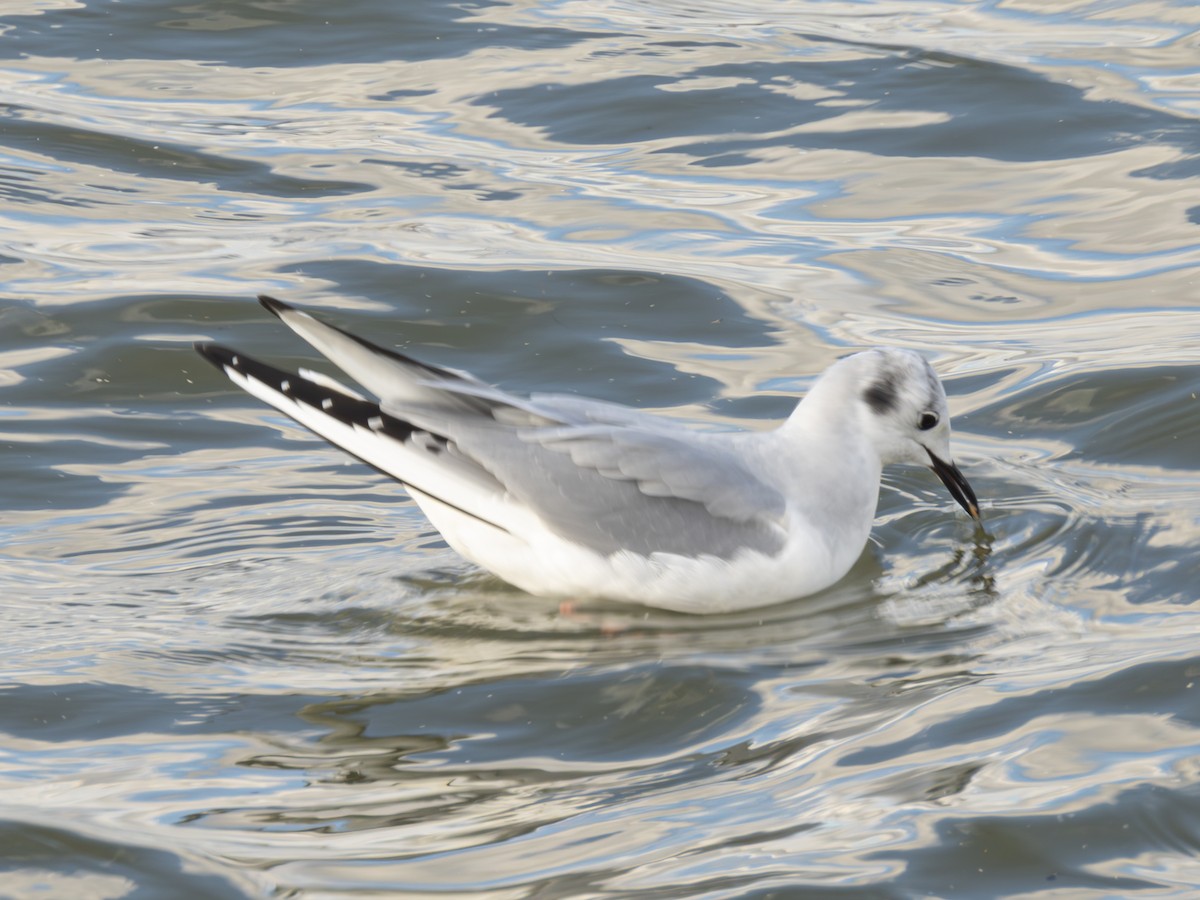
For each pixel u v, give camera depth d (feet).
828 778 30.01
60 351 51.29
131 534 41.55
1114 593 38.11
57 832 28.53
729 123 68.08
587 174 64.18
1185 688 32.53
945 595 38.88
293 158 64.85
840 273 57.31
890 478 45.73
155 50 74.13
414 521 42.96
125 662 35.14
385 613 38.06
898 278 56.90
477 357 52.01
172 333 52.54
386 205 61.57
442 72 72.64
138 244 58.18
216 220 60.23
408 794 30.01
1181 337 51.78
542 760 31.32
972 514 42.24
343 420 37.04
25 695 33.58
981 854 27.25
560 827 28.63
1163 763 29.84
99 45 74.33
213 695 33.88
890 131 67.05
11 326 52.44
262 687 34.30
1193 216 59.88
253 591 38.88
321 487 44.55
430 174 63.93
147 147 65.21
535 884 26.68
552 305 54.90
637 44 75.15
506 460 37.68
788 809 28.94
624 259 57.88
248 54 74.23
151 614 37.55
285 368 50.90
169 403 49.03
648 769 30.89
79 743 31.89
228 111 68.74
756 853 27.45
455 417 37.88
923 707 32.60
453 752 31.63
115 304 53.78
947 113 68.18
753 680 34.40
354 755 31.48
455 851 27.94
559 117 68.64
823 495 39.73
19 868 27.53
